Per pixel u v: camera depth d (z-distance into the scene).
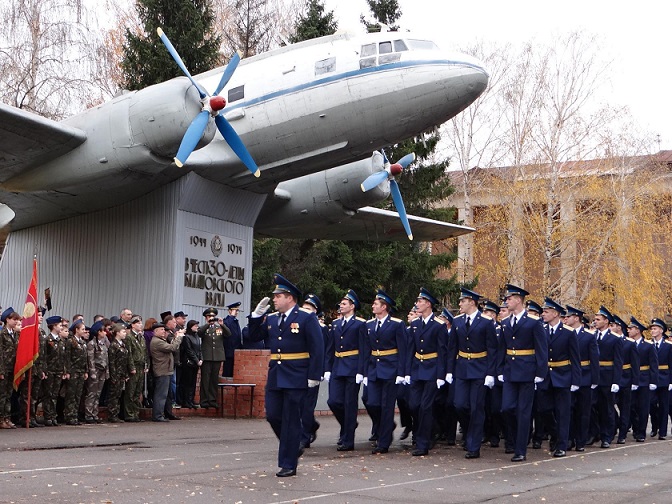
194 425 14.77
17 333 13.47
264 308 8.66
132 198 19.06
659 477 9.30
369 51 17.47
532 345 10.97
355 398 11.75
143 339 15.27
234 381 17.44
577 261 36.53
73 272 20.36
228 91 18.77
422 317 11.81
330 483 8.21
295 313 8.66
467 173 36.78
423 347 11.61
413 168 32.84
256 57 19.09
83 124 17.17
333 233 26.34
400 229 26.53
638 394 15.31
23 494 7.11
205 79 19.52
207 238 19.39
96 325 14.78
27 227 21.64
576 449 12.84
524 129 35.03
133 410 15.10
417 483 8.42
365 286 31.28
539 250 35.88
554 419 12.23
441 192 33.41
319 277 30.28
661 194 36.53
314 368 8.53
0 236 23.59
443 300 33.59
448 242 38.78
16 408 14.05
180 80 16.48
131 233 19.30
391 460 10.71
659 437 16.06
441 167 33.03
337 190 21.44
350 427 11.69
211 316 17.17
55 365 13.72
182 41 27.75
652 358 15.30
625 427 14.69
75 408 14.11
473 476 9.15
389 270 31.44
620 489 8.24
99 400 15.55
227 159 18.50
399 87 17.05
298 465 9.69
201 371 17.05
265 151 18.42
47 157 17.31
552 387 11.80
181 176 18.38
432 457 11.22
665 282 36.00
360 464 10.04
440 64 16.97
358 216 24.61
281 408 8.70
